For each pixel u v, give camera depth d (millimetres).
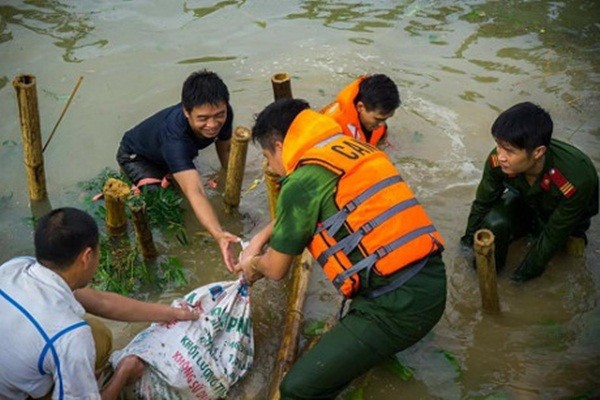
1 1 6953
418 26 6652
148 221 4492
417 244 3256
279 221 3318
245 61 6219
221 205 4938
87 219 3084
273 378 3645
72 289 3150
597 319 4059
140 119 5590
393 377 3799
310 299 4238
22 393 3086
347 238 3240
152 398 3533
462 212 4785
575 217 3910
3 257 4488
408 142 5352
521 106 3678
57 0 7000
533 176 3951
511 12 6801
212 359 3574
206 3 6973
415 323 3320
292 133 3314
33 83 4246
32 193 4801
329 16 6816
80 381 2936
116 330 4066
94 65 6160
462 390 3734
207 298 3766
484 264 3758
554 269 4367
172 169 4418
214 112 4270
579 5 6855
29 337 2916
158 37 6520
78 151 5301
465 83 5910
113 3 6977
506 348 3934
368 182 3230
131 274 4332
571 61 6113
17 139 5398
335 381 3361
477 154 5238
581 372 3775
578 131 5336
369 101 4301
